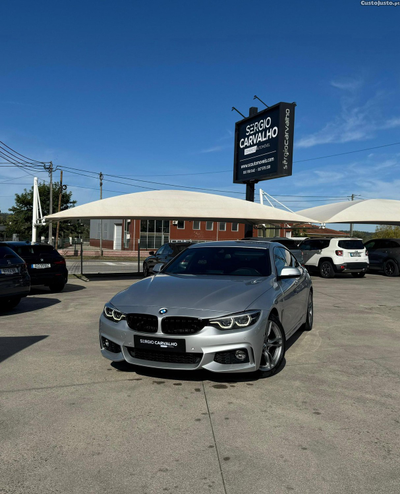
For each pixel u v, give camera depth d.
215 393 3.85
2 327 6.74
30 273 10.66
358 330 6.73
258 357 4.00
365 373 4.50
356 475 2.54
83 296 10.71
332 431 3.12
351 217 21.58
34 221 24.72
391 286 13.78
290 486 2.42
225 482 2.46
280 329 4.48
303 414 3.42
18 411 3.43
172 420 3.28
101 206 16.33
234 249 5.61
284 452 2.81
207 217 17.17
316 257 17.17
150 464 2.65
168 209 16.80
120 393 3.83
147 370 4.48
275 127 19.39
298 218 18.97
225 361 3.89
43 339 5.91
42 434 3.04
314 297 10.75
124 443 2.91
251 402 3.65
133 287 4.76
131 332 4.04
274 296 4.49
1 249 7.87
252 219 17.86
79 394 3.80
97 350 5.30
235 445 2.90
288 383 4.14
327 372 4.51
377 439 3.01
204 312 3.92
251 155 21.25
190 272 5.27
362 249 16.64
